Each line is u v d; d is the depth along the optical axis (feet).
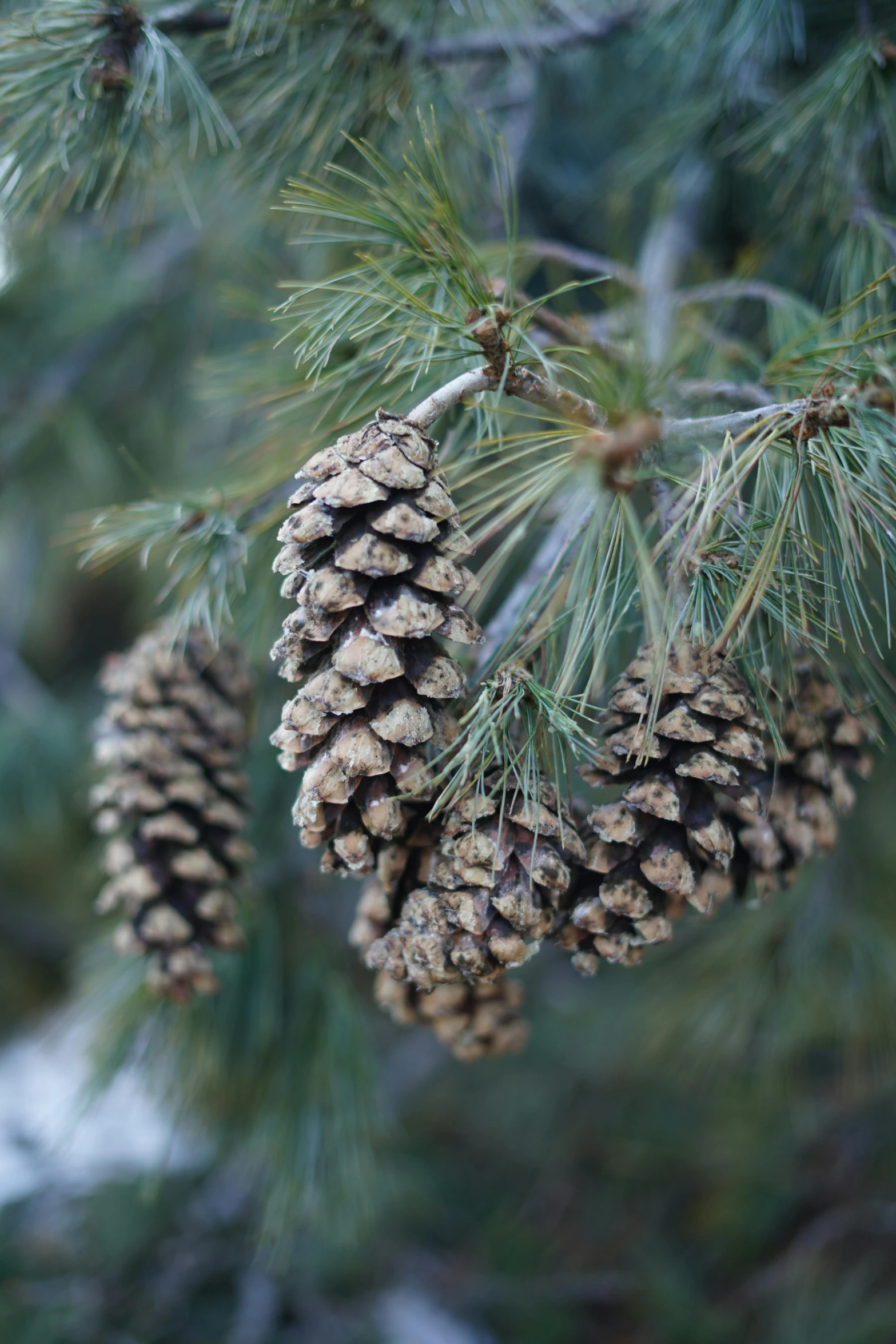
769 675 3.78
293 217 4.48
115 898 4.13
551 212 6.95
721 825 3.67
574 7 4.57
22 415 7.20
